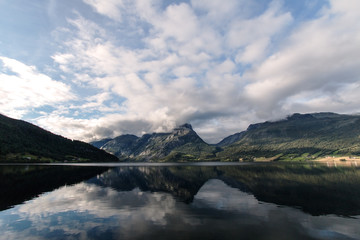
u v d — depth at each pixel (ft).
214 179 235.61
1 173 258.78
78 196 128.47
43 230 68.95
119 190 154.40
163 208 99.25
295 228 70.90
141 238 61.82
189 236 63.41
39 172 297.33
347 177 237.04
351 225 73.67
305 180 212.02
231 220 79.82
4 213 89.25
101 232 66.95
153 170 426.51
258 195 132.77
